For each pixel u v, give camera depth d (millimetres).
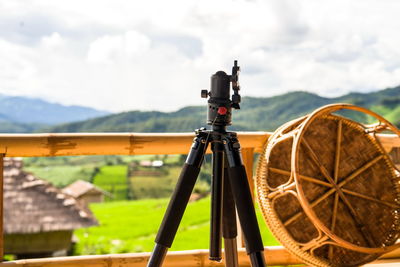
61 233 14531
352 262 2248
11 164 14570
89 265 2266
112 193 33562
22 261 2189
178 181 1612
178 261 2363
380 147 2527
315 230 2283
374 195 2479
